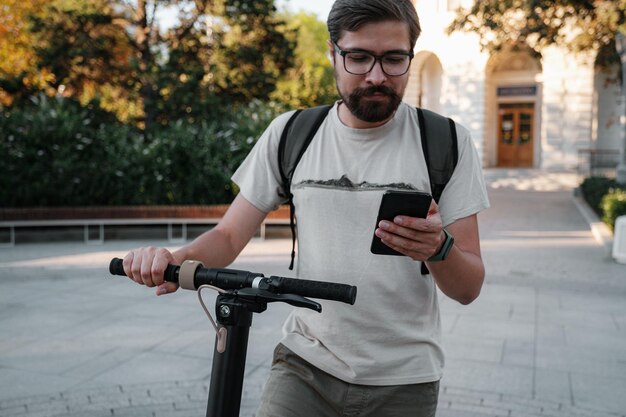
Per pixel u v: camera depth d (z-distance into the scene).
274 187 2.02
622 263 9.43
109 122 13.61
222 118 14.35
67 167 11.45
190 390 4.45
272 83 15.93
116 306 6.80
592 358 5.23
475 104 28.73
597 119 29.50
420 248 1.50
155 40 15.78
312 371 1.91
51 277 8.27
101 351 5.28
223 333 1.54
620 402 4.32
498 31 14.92
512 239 11.98
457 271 1.71
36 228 11.76
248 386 4.54
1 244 10.86
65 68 15.27
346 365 1.86
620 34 14.34
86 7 15.07
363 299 1.83
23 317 6.34
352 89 1.76
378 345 1.85
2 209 10.62
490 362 5.10
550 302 7.14
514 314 6.61
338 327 1.86
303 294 1.47
